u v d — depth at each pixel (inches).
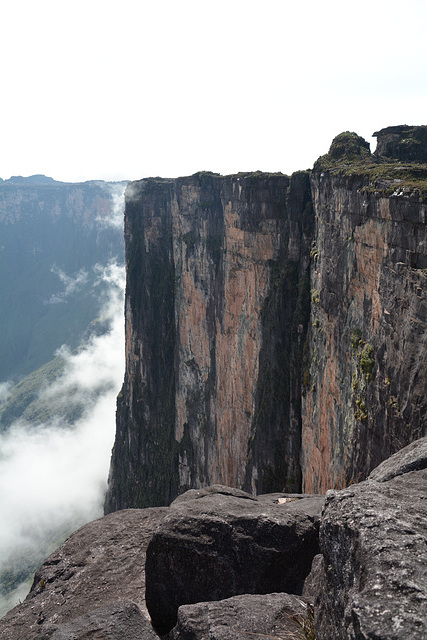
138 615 291.1
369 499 219.1
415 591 163.6
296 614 255.1
